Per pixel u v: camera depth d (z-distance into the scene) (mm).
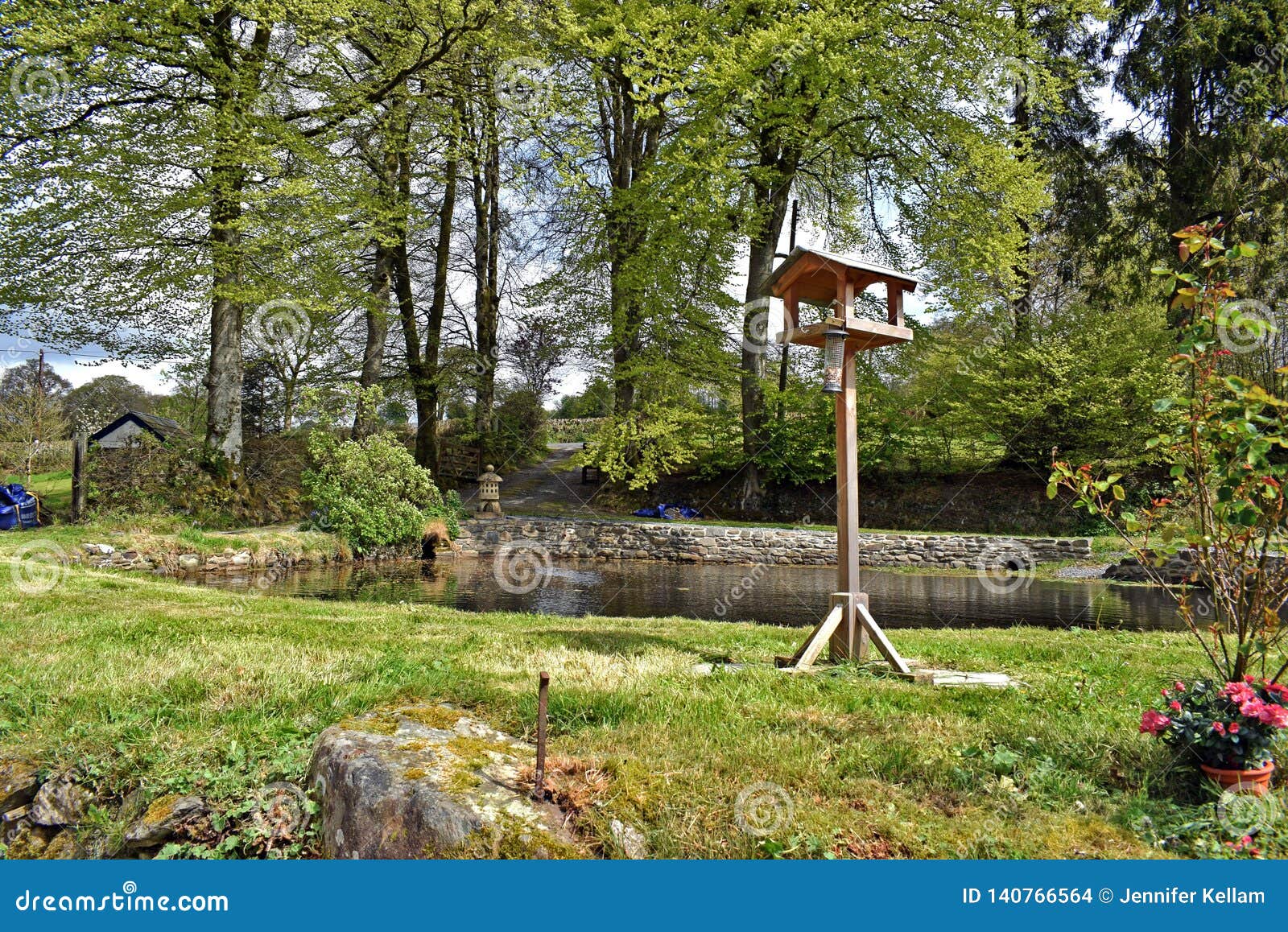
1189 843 2580
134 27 12977
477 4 14297
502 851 2387
